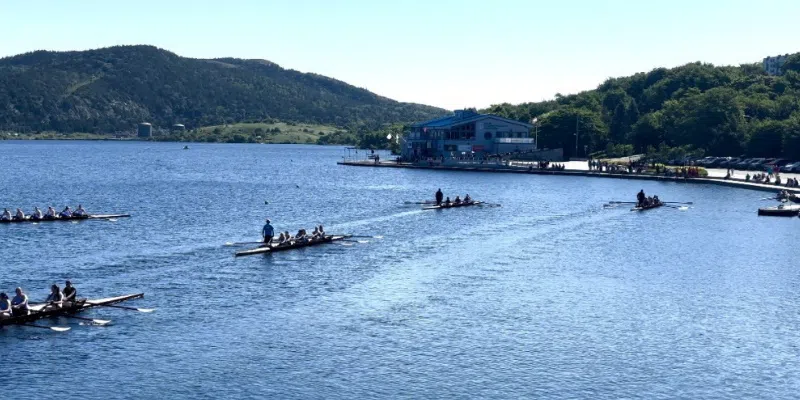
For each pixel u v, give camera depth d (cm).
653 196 15125
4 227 10750
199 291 6988
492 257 8738
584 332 5869
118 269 7938
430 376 4997
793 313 6406
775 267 8238
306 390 4772
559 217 12500
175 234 10475
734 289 7206
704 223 11738
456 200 14212
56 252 8900
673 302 6719
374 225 11519
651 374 5072
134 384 4834
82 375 4962
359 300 6712
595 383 4919
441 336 5744
